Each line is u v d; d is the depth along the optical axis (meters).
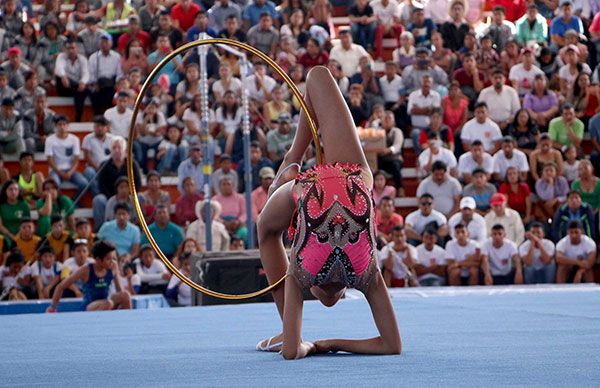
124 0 29.41
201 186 23.72
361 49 28.42
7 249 23.02
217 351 7.76
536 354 6.70
